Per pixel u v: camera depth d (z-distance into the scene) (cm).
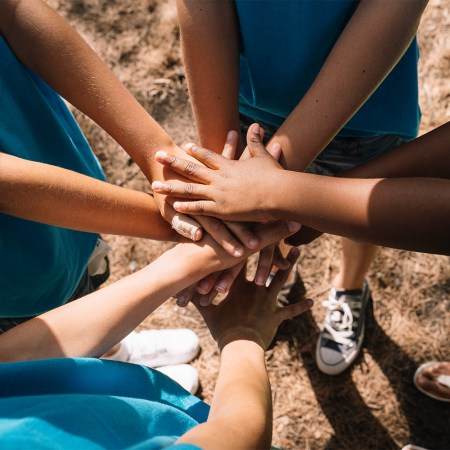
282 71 130
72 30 113
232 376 99
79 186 108
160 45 250
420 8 109
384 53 111
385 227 100
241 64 139
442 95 234
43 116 118
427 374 201
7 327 128
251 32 121
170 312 221
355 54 111
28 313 125
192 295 129
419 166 116
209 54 120
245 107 152
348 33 112
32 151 115
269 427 84
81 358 89
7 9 108
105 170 236
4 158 99
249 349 112
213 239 121
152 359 205
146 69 248
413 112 143
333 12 117
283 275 135
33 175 100
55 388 85
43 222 107
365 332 215
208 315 129
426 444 199
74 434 67
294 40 122
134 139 121
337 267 223
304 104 117
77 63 113
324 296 221
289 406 208
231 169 116
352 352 207
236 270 127
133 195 120
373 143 151
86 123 238
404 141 159
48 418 66
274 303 132
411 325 215
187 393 104
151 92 246
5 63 108
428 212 96
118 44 251
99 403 77
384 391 207
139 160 125
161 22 252
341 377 210
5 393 82
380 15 109
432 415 202
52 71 113
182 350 209
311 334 216
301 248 226
